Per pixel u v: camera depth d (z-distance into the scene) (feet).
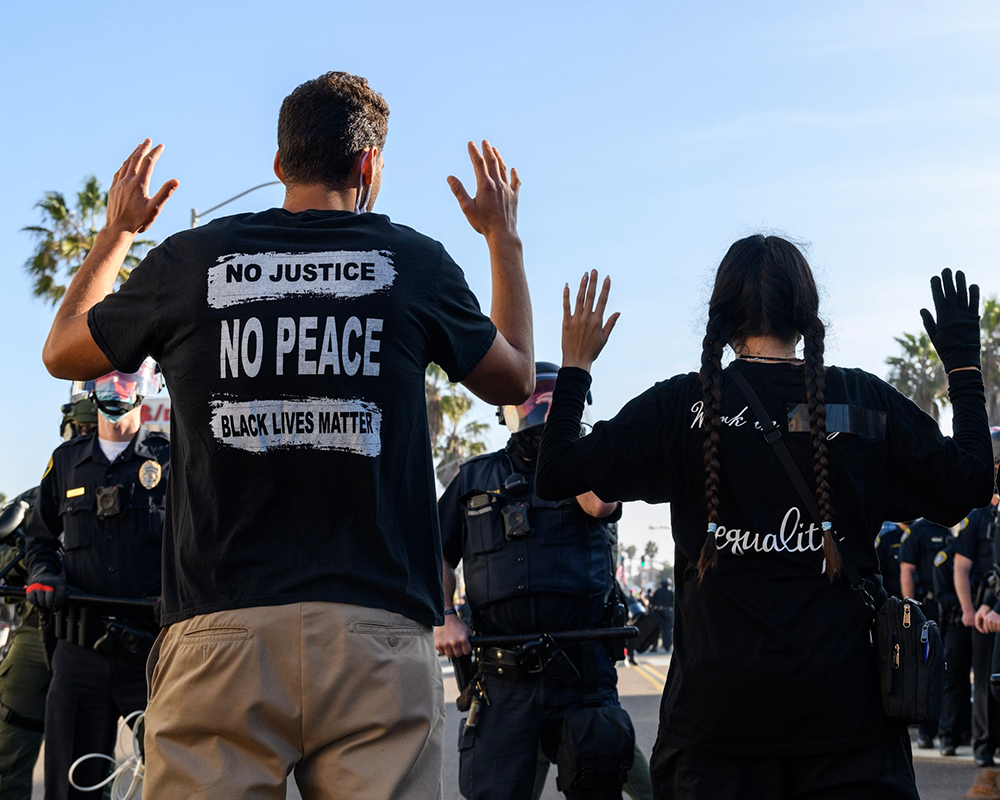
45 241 91.50
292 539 7.06
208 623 6.97
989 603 21.84
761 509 8.20
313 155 7.93
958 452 8.46
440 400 130.82
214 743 6.91
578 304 9.59
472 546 13.80
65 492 15.24
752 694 7.93
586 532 13.60
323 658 6.88
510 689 13.06
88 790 13.65
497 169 8.70
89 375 7.93
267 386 7.14
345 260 7.39
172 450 7.63
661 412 8.64
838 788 7.88
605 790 12.53
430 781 7.15
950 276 9.19
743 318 8.87
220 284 7.29
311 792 7.06
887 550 32.35
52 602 14.29
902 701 7.80
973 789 20.90
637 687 49.96
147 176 8.46
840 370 8.71
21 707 15.64
